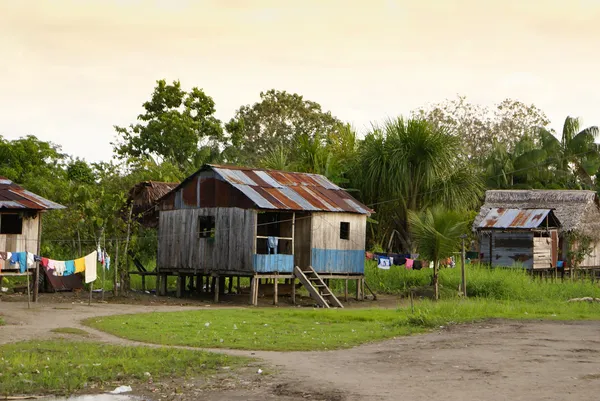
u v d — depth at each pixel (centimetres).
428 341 1927
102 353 1670
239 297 3438
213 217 3319
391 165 4247
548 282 3566
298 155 4966
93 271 2848
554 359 1625
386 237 4519
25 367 1485
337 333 2086
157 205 3591
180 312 2609
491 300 3111
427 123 4334
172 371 1494
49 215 3953
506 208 4397
